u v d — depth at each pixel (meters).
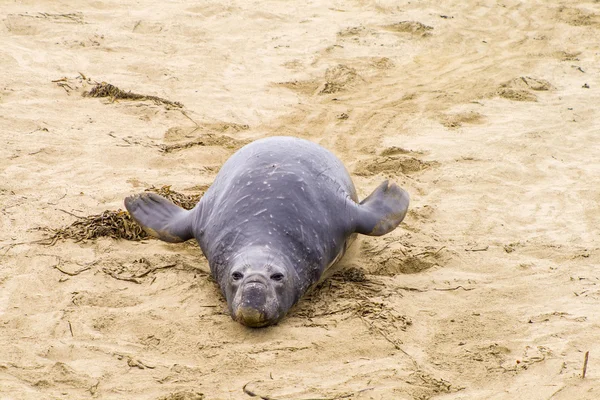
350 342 22.97
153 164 37.47
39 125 40.34
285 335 23.30
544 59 57.41
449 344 23.22
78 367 21.39
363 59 55.69
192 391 20.28
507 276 27.83
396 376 21.27
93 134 40.03
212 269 26.30
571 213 33.72
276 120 43.94
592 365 21.78
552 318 24.66
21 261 27.42
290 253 25.25
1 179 34.16
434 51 58.66
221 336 23.19
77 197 32.94
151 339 23.02
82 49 52.22
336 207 27.58
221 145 40.09
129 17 58.91
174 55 53.22
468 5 70.50
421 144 41.50
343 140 41.62
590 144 42.22
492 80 52.50
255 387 20.53
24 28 54.38
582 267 28.48
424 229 31.70
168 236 28.25
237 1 65.81
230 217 26.31
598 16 68.00
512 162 39.31
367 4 68.75
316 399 20.00
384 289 26.53
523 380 21.19
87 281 26.27
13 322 23.59
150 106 44.09
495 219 32.94
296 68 52.81
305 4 67.44
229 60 53.34
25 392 19.92
